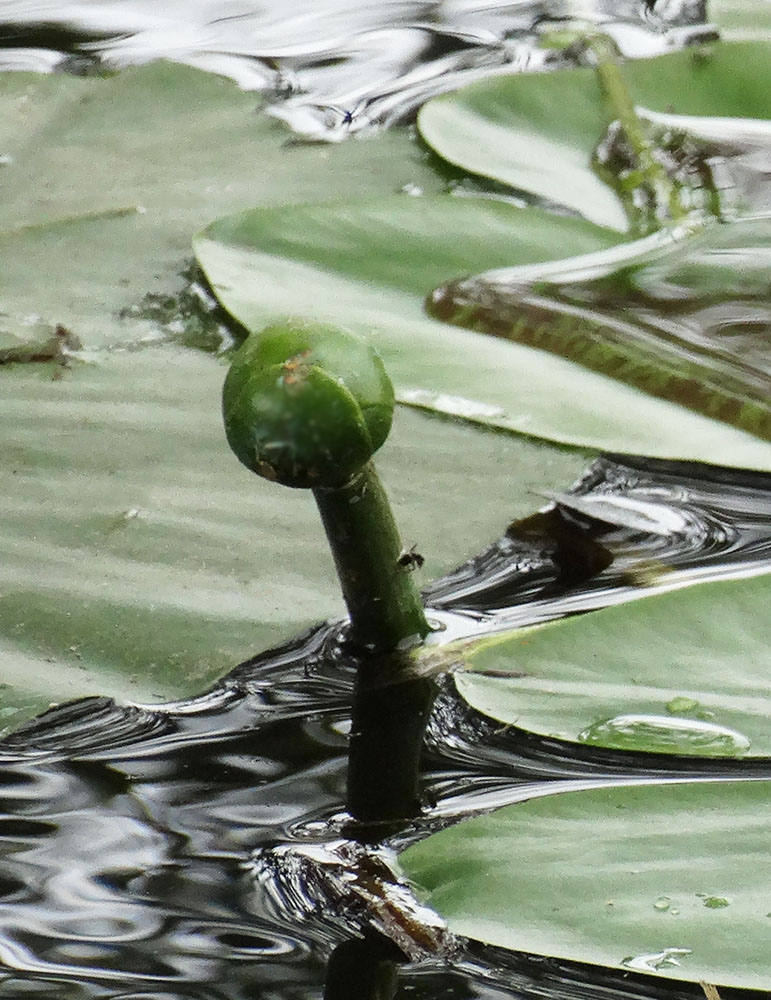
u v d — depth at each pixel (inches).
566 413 93.0
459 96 101.7
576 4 121.3
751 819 88.6
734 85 100.6
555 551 92.0
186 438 93.0
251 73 113.9
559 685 89.9
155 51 118.0
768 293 94.4
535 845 88.5
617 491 92.8
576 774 89.4
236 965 88.0
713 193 96.5
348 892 88.5
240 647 90.4
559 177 97.1
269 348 88.4
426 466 92.6
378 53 117.5
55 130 104.5
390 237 95.7
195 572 91.3
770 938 87.7
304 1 127.6
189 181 98.0
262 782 89.5
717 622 90.3
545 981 87.7
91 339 94.7
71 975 88.0
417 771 89.5
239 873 88.7
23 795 89.4
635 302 94.5
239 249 95.4
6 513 92.0
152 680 90.1
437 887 88.4
